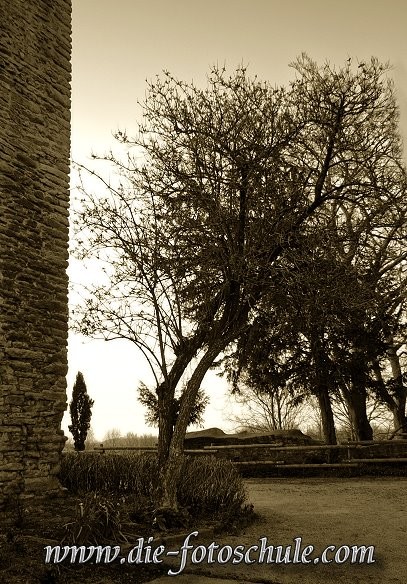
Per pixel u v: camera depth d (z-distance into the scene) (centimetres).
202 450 1988
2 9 1099
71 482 1147
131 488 1166
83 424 2331
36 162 1118
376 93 1231
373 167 1245
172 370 1077
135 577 720
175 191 1130
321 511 1148
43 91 1156
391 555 793
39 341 1071
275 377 2097
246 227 1105
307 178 1187
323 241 1146
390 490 1438
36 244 1093
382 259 1375
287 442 2191
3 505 954
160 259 1092
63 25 1230
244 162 1104
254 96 1169
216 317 1108
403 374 2214
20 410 1017
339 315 1241
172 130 1159
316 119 1193
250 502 1284
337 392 2128
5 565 699
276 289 1106
